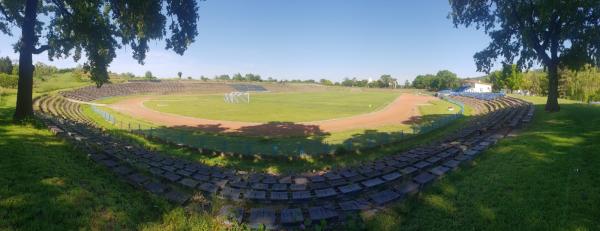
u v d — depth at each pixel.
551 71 26.72
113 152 14.54
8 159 10.48
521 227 7.12
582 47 23.53
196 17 18.16
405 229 7.58
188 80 142.50
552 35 25.28
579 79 64.69
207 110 52.75
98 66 22.41
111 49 22.03
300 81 197.00
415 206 8.87
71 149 13.96
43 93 57.66
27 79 19.64
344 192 10.29
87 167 11.58
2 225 6.25
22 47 19.34
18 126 17.80
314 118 43.28
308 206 9.68
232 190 10.49
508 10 24.83
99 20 20.34
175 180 11.26
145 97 82.44
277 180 12.39
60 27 21.47
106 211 7.63
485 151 14.58
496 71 97.12
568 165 10.79
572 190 8.74
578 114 23.75
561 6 22.25
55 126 20.64
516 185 9.41
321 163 18.16
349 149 20.19
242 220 8.39
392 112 51.59
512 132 20.39
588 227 6.90
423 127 27.97
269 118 42.84
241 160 18.95
